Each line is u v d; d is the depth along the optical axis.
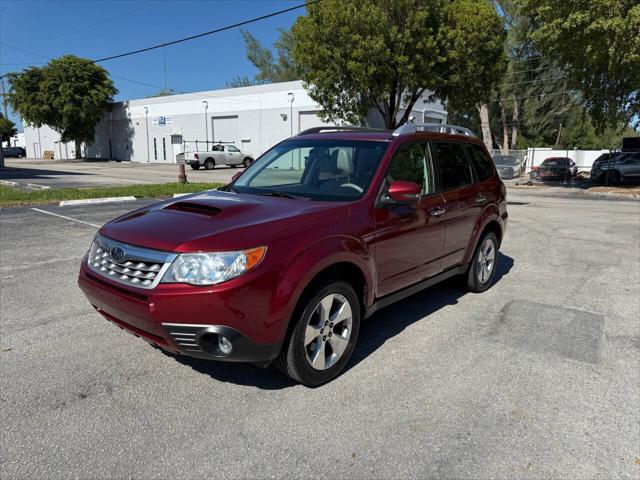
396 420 3.05
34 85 49.34
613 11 17.00
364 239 3.60
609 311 5.17
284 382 3.48
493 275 5.96
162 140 47.69
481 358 3.96
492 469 2.62
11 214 10.55
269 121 38.78
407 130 4.44
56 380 3.42
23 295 5.20
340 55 22.88
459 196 4.89
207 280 2.85
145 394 3.27
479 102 26.39
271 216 3.34
